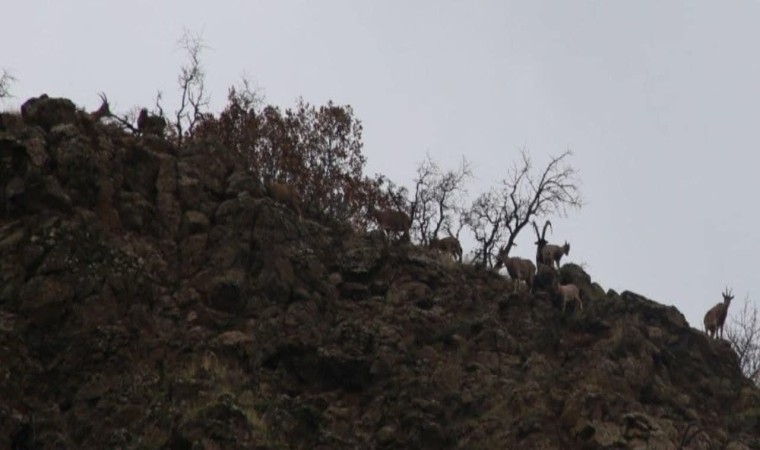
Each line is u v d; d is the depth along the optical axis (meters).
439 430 81.75
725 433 89.69
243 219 91.25
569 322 95.62
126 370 80.19
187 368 81.81
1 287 80.81
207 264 89.00
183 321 85.00
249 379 82.50
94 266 83.06
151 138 95.00
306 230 94.81
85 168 87.12
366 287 93.50
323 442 79.44
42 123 89.81
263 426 78.38
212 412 76.88
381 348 86.56
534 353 91.31
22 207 84.31
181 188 92.19
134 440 75.69
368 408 83.56
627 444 83.81
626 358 91.56
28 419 75.38
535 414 84.62
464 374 87.69
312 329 87.19
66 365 79.31
